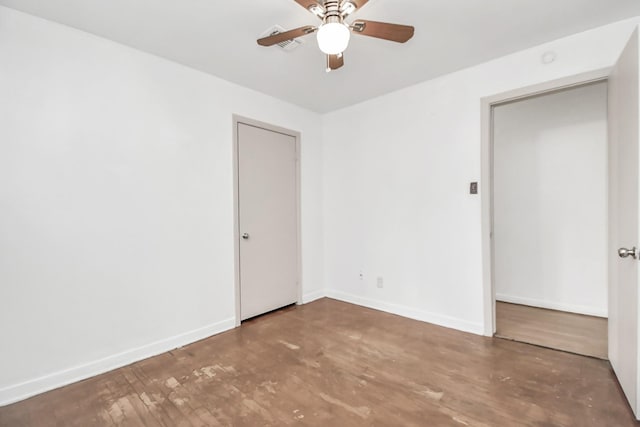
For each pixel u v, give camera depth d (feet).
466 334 9.10
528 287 11.70
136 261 7.89
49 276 6.62
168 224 8.49
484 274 8.92
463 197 9.28
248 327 9.96
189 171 8.95
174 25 6.89
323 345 8.54
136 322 7.88
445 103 9.58
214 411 5.80
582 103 10.53
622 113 6.05
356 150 12.10
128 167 7.75
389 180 11.07
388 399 6.05
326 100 11.71
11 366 6.18
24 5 6.12
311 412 5.71
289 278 11.96
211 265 9.45
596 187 10.34
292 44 7.70
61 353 6.75
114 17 6.57
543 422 5.30
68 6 6.17
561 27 7.13
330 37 5.08
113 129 7.52
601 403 5.78
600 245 10.30
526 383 6.49
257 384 6.66
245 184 10.41
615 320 6.65
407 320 10.38
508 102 8.64
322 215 13.34
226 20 6.72
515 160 11.84
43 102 6.56
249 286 10.54
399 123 10.73
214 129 9.54
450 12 6.51
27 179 6.37
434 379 6.72
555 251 11.12
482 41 7.68
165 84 8.44
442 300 9.82
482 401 5.91
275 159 11.39
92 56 7.22
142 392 6.44
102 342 7.32
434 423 5.34
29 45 6.40
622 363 6.10
